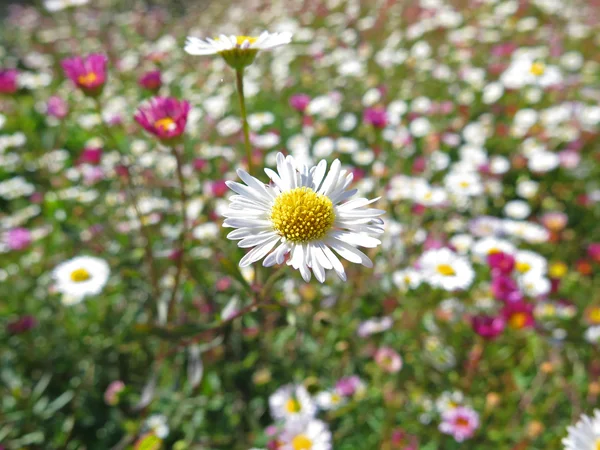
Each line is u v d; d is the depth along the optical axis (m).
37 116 0.25
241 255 0.14
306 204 0.07
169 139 0.09
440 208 0.18
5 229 0.18
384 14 0.37
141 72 0.29
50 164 0.20
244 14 0.42
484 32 0.33
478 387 0.14
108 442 0.13
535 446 0.13
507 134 0.23
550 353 0.14
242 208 0.07
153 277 0.11
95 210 0.18
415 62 0.29
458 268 0.13
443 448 0.13
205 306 0.14
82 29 0.37
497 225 0.18
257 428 0.13
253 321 0.13
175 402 0.13
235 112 0.25
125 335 0.15
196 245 0.15
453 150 0.23
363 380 0.14
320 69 0.29
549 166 0.20
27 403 0.13
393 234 0.15
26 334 0.14
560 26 0.35
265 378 0.14
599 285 0.17
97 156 0.18
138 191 0.15
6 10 0.47
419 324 0.14
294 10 0.40
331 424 0.13
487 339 0.12
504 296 0.13
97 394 0.14
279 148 0.21
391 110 0.24
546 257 0.19
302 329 0.12
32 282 0.16
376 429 0.13
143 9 0.45
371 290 0.15
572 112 0.23
